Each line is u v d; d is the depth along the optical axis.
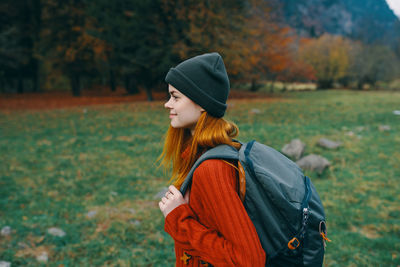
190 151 1.03
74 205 5.12
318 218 0.91
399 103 20.62
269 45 34.53
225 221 0.84
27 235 4.08
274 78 41.06
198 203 0.94
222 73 1.00
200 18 21.00
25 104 23.36
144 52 21.47
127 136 10.65
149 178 6.46
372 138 9.25
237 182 0.93
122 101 25.22
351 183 5.74
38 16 32.50
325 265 3.27
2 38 29.34
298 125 11.66
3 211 4.91
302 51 53.62
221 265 0.83
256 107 18.16
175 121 1.04
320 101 23.25
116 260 3.51
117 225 4.32
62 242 3.91
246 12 27.52
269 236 0.89
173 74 1.01
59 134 11.45
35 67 38.53
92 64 31.84
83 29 27.77
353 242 3.70
